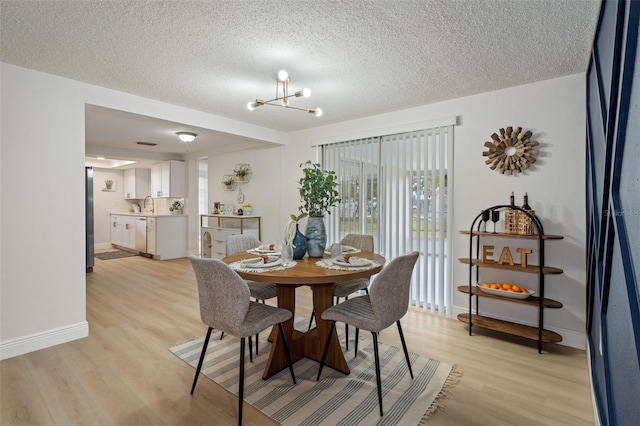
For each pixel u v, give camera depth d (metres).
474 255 3.18
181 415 1.79
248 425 1.71
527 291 2.73
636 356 0.81
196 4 1.77
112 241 8.26
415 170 3.61
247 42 2.19
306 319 3.31
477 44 2.19
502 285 2.87
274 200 5.22
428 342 2.75
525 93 2.90
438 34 2.07
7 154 2.43
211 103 3.50
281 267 2.20
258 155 5.47
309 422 1.74
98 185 8.20
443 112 3.37
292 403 1.91
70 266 2.73
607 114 1.39
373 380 2.15
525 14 1.84
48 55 2.35
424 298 3.54
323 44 2.21
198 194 7.00
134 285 4.60
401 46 2.23
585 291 2.62
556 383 2.12
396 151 3.75
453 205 3.31
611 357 1.21
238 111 3.80
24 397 1.93
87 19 1.91
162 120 3.51
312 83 2.90
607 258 1.26
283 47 2.26
